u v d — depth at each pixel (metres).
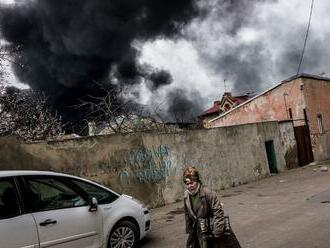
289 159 24.03
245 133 20.19
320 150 27.55
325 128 28.62
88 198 7.22
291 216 9.98
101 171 13.05
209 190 5.21
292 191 14.50
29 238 6.16
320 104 28.55
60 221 6.60
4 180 6.32
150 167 14.65
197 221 5.17
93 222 7.09
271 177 20.92
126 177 13.76
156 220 11.52
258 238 8.13
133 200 8.22
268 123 22.50
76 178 7.32
